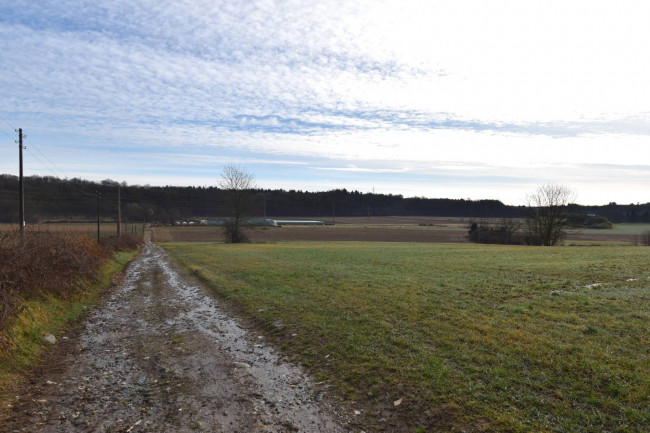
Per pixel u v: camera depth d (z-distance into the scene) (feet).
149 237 286.66
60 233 65.67
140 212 385.29
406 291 47.65
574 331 29.68
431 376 23.76
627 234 277.23
